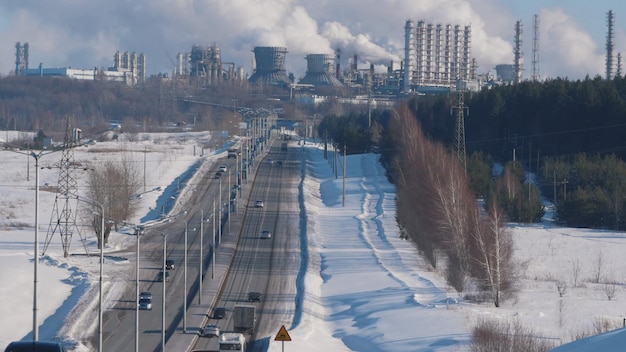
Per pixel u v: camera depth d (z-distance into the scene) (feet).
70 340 239.50
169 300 304.71
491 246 296.51
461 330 241.96
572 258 383.65
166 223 469.98
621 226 474.08
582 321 248.52
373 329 257.75
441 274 350.84
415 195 411.13
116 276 341.00
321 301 311.47
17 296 296.10
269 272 360.69
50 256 367.66
